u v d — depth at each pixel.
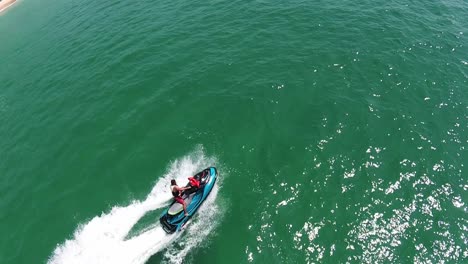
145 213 16.62
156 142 19.83
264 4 31.09
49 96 25.39
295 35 26.73
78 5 40.81
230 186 17.02
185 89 22.95
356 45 25.22
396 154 17.59
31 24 40.41
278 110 20.62
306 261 13.89
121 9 35.38
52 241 16.16
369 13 28.91
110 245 15.55
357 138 18.55
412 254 13.88
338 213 15.31
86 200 17.59
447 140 18.23
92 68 26.95
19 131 22.91
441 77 22.28
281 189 16.50
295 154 18.03
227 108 21.14
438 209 15.24
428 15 28.73
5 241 16.53
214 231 15.42
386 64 23.41
